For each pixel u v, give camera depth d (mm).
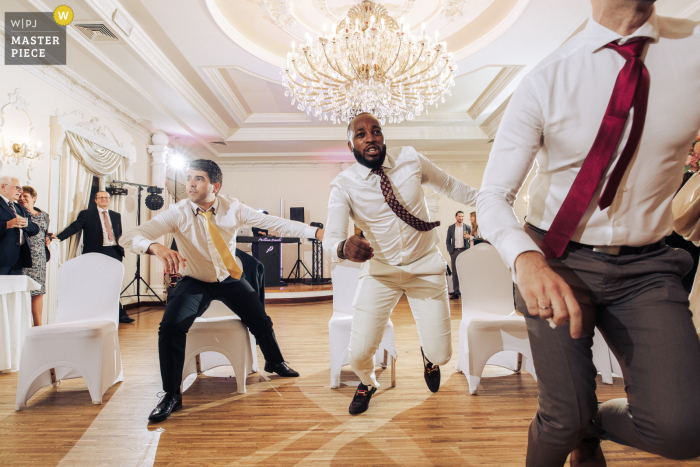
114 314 2533
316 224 8375
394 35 3854
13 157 4027
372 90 3977
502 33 4277
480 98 6543
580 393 786
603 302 808
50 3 3510
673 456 719
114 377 2424
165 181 7492
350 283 2709
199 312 2299
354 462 1525
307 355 3285
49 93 4555
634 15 717
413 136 7684
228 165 9836
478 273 2689
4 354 2852
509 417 1932
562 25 4129
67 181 4887
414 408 2064
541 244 827
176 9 3857
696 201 1416
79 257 2533
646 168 746
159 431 1839
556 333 814
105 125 5672
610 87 742
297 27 4418
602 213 781
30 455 1616
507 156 786
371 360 1952
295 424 1896
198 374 2770
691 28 735
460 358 2703
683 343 703
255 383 2561
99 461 1566
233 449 1652
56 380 2469
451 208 9625
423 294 1864
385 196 1729
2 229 3164
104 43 4176
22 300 3053
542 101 776
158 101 5777
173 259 2006
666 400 691
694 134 735
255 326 2545
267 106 6906
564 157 802
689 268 812
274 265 7820
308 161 9680
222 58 4805
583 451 1056
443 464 1499
